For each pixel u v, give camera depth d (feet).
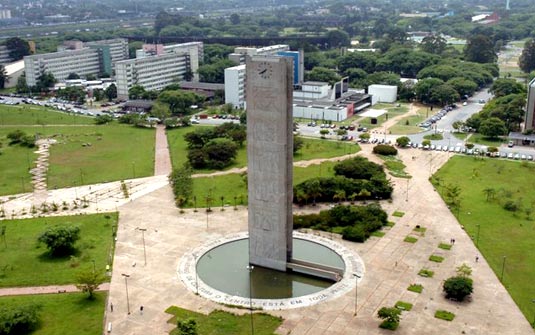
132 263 635.66
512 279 586.45
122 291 574.56
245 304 549.13
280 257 617.62
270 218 611.06
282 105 568.82
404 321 512.22
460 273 591.78
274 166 591.37
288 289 585.22
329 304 545.03
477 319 514.68
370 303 545.44
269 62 563.89
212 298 560.61
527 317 517.55
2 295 566.77
